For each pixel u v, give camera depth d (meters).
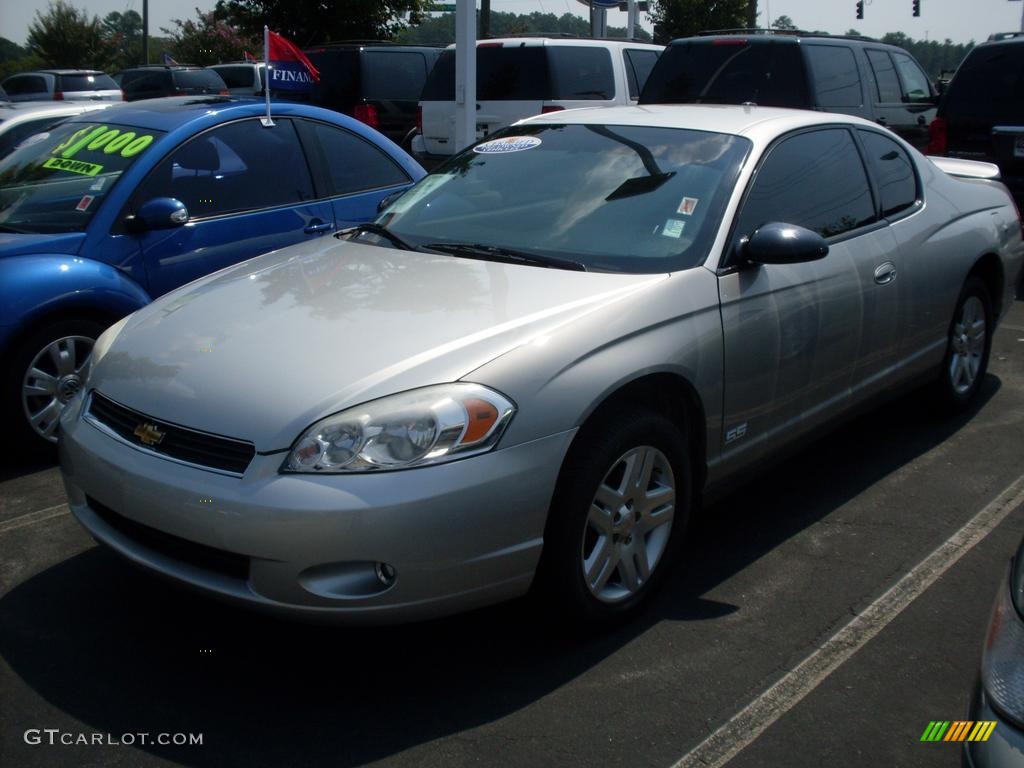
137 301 5.00
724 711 2.97
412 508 2.75
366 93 13.98
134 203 5.17
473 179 4.41
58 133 5.86
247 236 5.54
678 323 3.43
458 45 9.11
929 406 5.33
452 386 2.90
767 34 10.02
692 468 3.68
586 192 4.05
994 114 9.42
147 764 2.75
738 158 3.99
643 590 3.43
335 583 2.79
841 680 3.12
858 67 10.25
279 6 19.38
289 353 3.10
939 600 3.59
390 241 4.12
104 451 3.12
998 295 5.54
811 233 3.69
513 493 2.89
